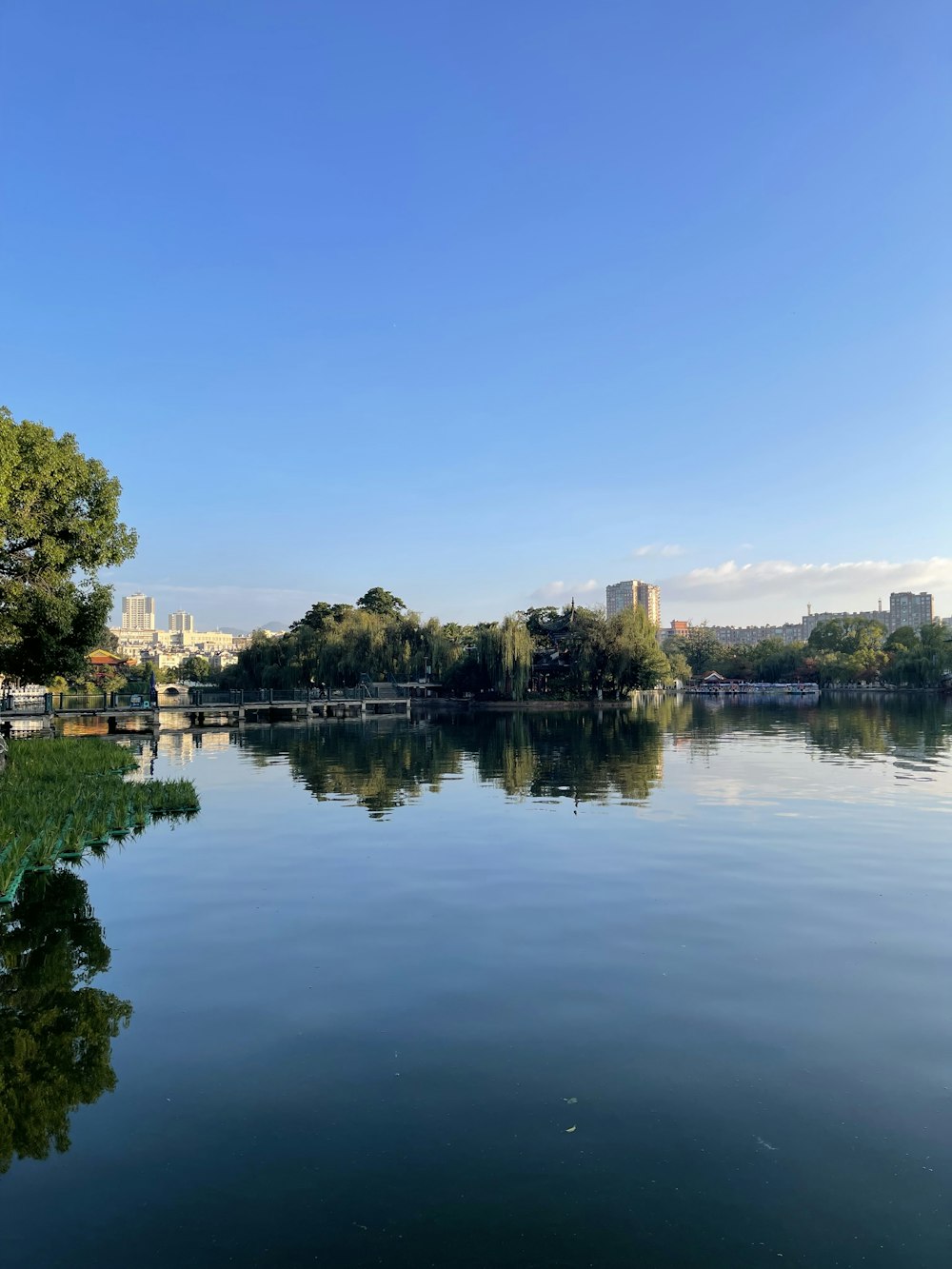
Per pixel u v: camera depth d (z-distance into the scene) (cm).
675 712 7475
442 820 1844
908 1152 578
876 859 1442
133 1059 731
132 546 2823
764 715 6694
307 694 6712
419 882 1305
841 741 3997
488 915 1131
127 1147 598
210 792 2327
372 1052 735
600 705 8756
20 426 2520
